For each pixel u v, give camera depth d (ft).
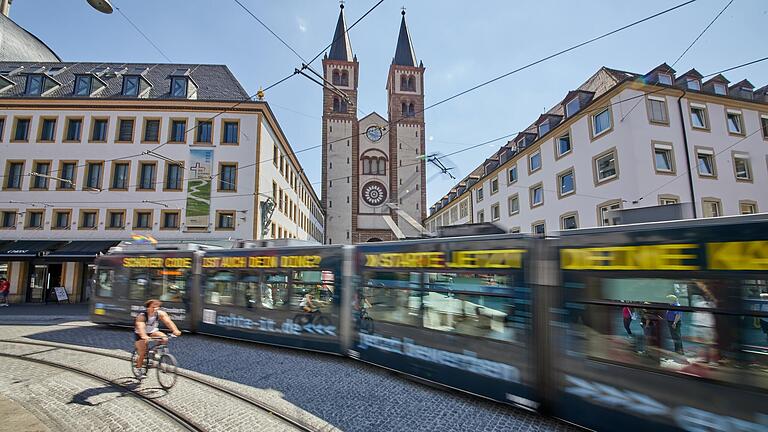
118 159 81.51
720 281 14.03
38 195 80.59
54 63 106.73
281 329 34.01
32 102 83.25
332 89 36.63
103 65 106.22
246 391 22.91
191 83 89.66
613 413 16.03
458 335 22.41
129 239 78.95
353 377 25.79
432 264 24.47
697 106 70.69
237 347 34.96
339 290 31.09
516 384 19.48
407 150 181.57
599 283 17.08
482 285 21.63
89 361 29.84
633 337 15.88
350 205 176.14
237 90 95.50
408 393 22.61
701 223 14.82
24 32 128.47
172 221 79.92
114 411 19.70
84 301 82.33
